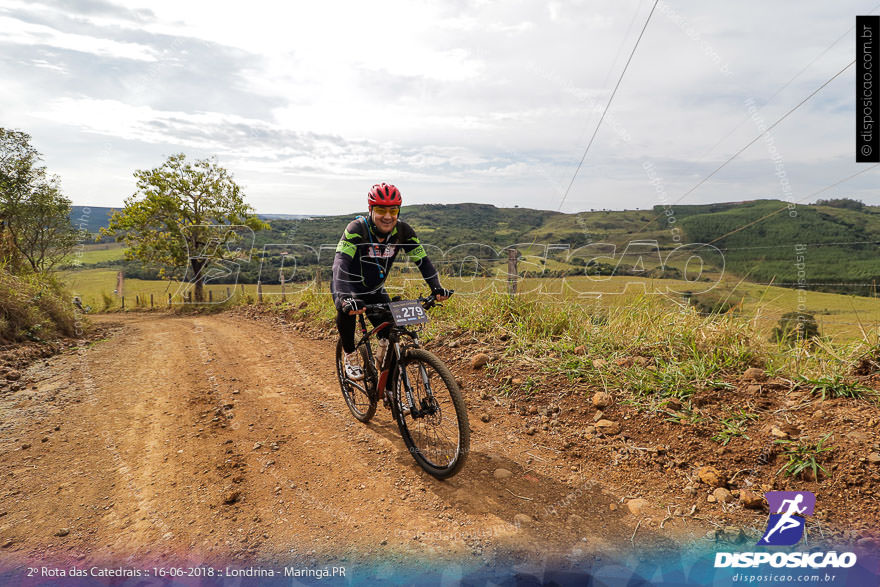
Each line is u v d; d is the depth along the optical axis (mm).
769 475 2375
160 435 3383
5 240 9391
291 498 2496
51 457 3021
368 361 3250
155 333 8766
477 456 2947
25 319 6898
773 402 2916
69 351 6613
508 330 5113
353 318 3305
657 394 3270
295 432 3406
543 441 3119
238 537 2148
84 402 4152
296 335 7758
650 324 4387
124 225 23438
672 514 2256
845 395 2785
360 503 2441
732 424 2771
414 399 2854
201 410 3930
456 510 2357
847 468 2250
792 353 3336
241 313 12102
